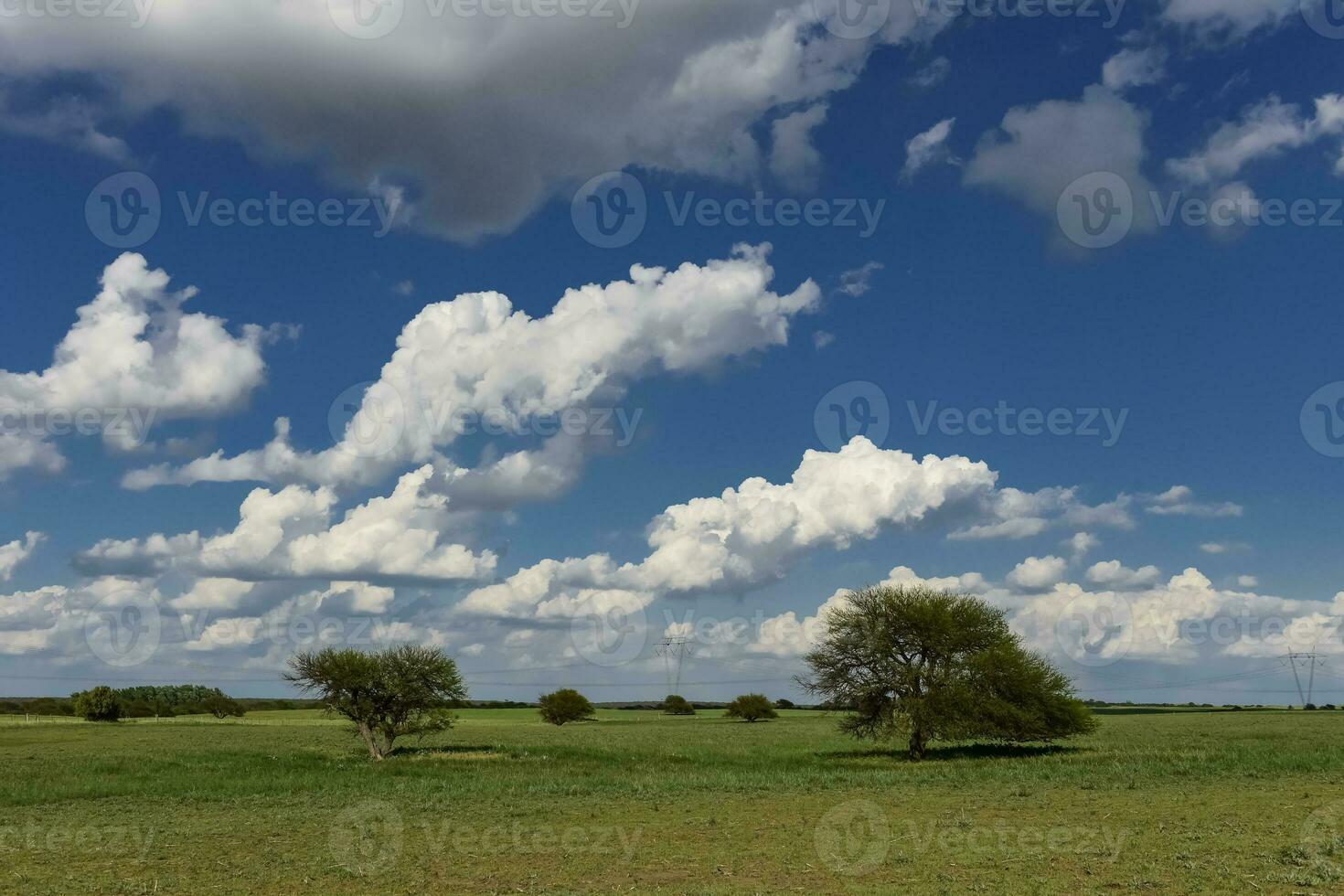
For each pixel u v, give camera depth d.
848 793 32.97
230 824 27.50
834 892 16.44
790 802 30.39
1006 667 51.81
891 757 54.50
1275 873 16.28
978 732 51.41
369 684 56.66
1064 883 16.42
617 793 34.44
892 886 16.78
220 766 47.72
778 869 18.78
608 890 17.28
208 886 18.39
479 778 42.31
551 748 62.06
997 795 30.53
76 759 52.53
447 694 57.75
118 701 130.75
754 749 62.94
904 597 53.75
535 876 18.84
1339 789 28.73
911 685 52.41
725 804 30.34
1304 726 88.44
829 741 74.38
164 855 22.08
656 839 23.08
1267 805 25.22
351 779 42.28
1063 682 53.47
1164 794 29.30
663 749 62.34
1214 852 18.59
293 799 34.44
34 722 117.81
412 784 39.75
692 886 17.36
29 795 34.81
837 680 53.78
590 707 122.81
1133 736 72.25
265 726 107.12
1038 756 51.69
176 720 130.38
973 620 53.41
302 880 18.81
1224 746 56.22
